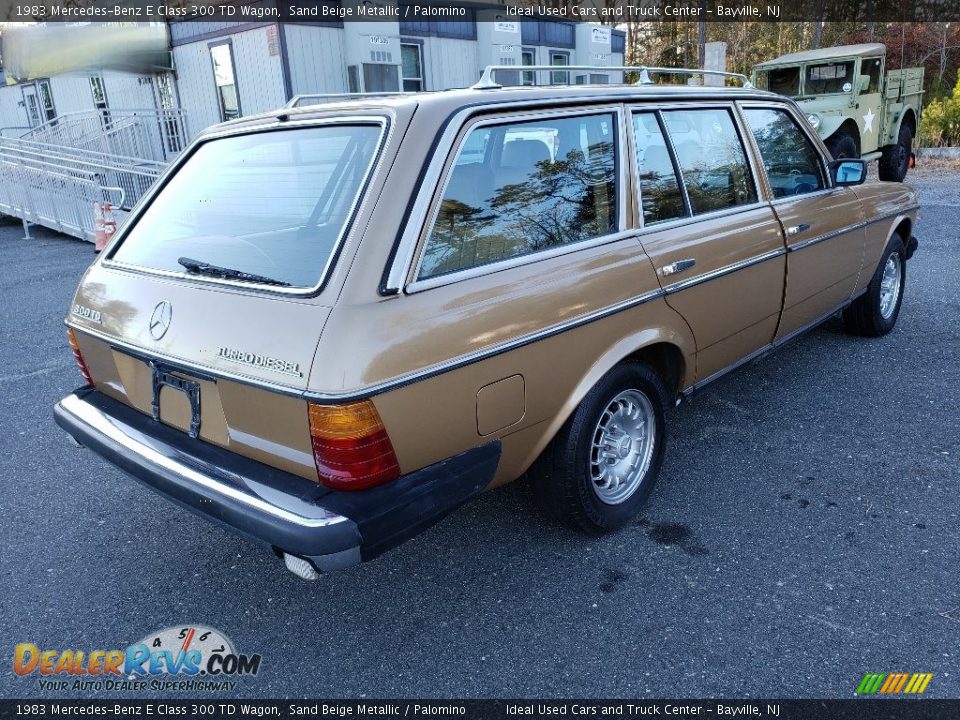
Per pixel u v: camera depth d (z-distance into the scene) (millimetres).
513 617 2662
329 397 2047
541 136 2688
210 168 2898
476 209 2451
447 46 13148
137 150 13211
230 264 2523
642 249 2967
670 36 30656
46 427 4434
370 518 2133
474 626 2629
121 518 3428
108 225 9930
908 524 3061
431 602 2766
